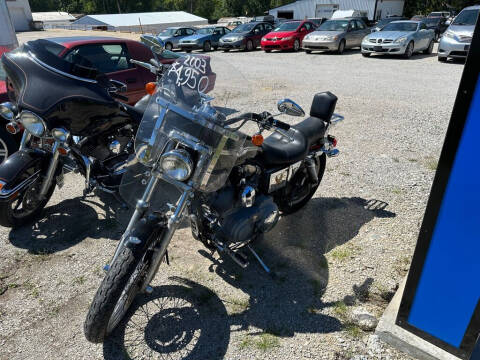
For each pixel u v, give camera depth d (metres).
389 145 5.71
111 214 3.88
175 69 2.32
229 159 2.42
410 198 4.19
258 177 2.92
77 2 89.62
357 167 4.97
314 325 2.60
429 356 2.30
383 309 2.71
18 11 42.19
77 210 3.95
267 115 2.64
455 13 26.69
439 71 11.69
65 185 4.48
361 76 11.08
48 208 3.98
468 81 1.74
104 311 2.08
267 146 2.96
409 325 2.37
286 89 9.39
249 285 2.94
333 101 3.63
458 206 1.95
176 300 2.78
